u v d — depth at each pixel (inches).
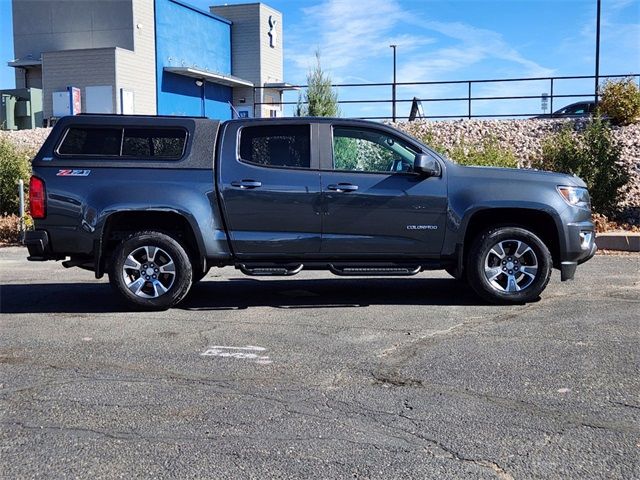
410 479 142.3
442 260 301.1
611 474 143.9
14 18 1289.4
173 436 164.2
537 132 727.7
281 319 281.1
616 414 175.6
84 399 189.2
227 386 199.2
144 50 1228.5
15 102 1160.8
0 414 178.7
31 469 148.0
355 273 296.4
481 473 144.6
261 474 144.9
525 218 310.3
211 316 287.1
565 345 237.6
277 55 1589.6
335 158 297.6
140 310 296.8
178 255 290.4
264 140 297.3
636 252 458.9
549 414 176.1
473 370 211.6
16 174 598.5
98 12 1226.0
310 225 293.1
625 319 273.7
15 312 297.9
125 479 143.4
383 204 292.8
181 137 296.2
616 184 534.9
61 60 1185.4
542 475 143.6
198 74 1307.8
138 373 211.6
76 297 330.6
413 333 256.7
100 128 294.2
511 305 302.7
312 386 198.7
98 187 287.1
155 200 286.0
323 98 832.9
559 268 307.0
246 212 291.6
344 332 259.0
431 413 177.3
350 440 161.0
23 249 512.4
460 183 296.7
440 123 782.5
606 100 745.0
